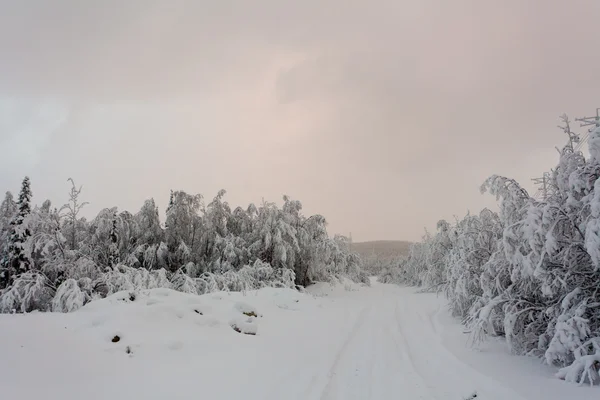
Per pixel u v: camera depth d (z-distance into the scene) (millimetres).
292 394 5578
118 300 9547
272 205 26438
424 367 7117
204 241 24844
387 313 14773
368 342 9398
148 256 21781
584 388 5664
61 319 7836
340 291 25578
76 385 4914
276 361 7414
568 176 7578
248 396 5430
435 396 5551
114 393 4938
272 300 14219
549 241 6938
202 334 8250
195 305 9625
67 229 19828
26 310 14352
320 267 27344
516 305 8094
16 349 5391
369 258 82625
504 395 5523
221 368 6594
